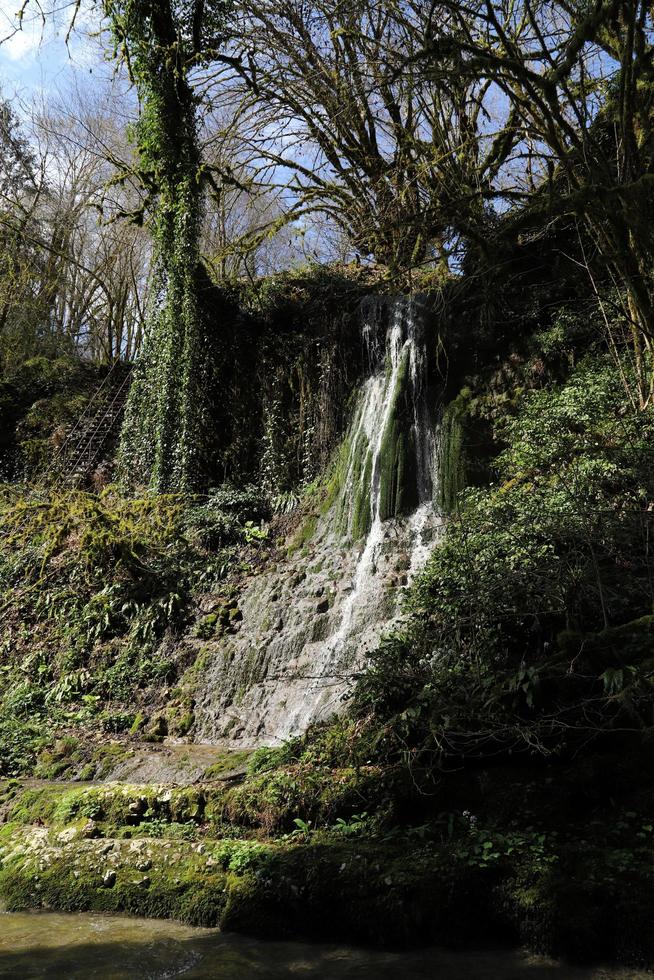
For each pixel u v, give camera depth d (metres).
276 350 14.88
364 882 4.75
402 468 11.66
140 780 7.54
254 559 12.17
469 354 12.47
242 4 13.22
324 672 9.16
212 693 9.63
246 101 16.59
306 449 13.93
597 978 3.97
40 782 7.89
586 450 8.15
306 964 4.30
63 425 17.45
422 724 6.20
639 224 6.72
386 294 14.07
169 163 14.84
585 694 5.85
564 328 11.17
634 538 7.05
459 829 5.37
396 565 10.36
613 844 4.83
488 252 8.02
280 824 5.84
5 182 23.03
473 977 4.03
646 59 7.43
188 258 14.83
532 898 4.43
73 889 5.39
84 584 12.32
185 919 5.04
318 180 16.25
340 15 9.69
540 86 6.76
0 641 11.73
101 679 10.43
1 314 21.05
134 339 26.77
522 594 7.17
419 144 10.71
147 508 13.12
